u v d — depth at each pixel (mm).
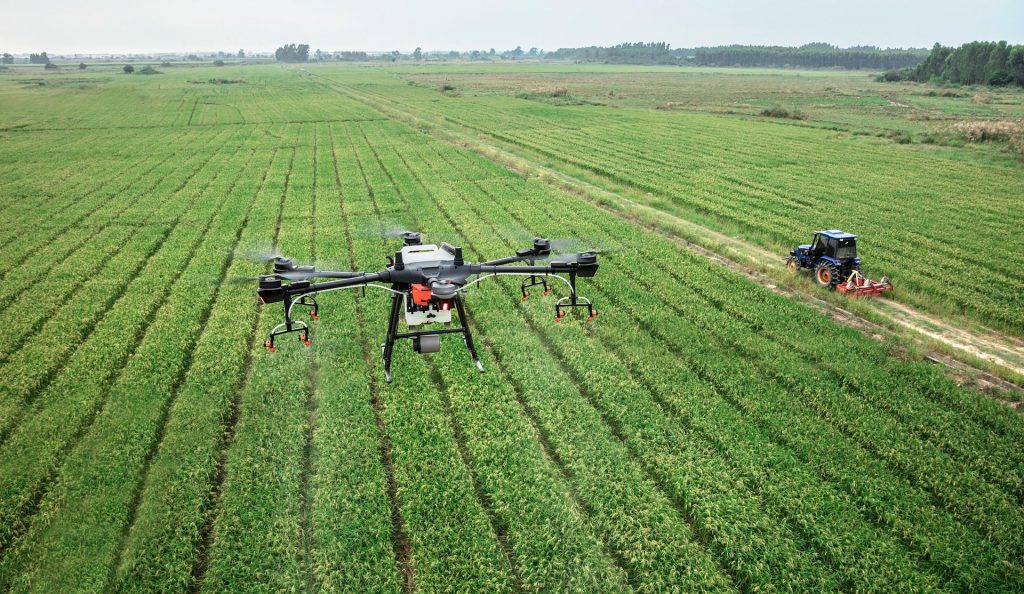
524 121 82500
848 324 22078
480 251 28578
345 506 12523
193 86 152750
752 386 17312
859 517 12469
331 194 41469
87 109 98750
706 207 37688
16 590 10758
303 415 15703
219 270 26453
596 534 12133
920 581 10961
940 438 15164
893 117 88500
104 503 12633
